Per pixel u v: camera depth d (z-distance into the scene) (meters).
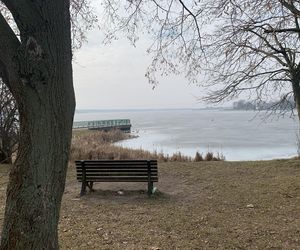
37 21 3.29
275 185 9.58
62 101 3.40
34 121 3.31
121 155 18.23
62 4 3.43
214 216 7.02
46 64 3.30
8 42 3.28
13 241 3.28
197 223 6.59
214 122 108.69
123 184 10.02
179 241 5.69
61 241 5.73
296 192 8.66
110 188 9.51
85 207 7.78
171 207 7.73
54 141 3.36
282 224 6.44
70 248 5.43
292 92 11.86
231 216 7.00
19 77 3.28
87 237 5.90
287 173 11.41
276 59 10.91
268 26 10.05
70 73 3.51
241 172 11.88
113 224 6.59
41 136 3.31
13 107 14.79
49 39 3.33
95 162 8.77
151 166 8.59
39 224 3.29
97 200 8.37
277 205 7.72
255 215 7.04
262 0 9.79
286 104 12.27
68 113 3.46
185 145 38.28
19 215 3.29
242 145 37.47
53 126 3.35
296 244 5.50
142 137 52.44
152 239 5.79
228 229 6.23
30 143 3.32
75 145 22.48
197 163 14.03
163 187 9.82
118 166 8.74
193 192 9.20
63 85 3.42
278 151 31.42
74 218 6.99
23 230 3.27
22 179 3.32
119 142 43.41
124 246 5.50
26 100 3.32
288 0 8.62
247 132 60.72
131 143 41.91
